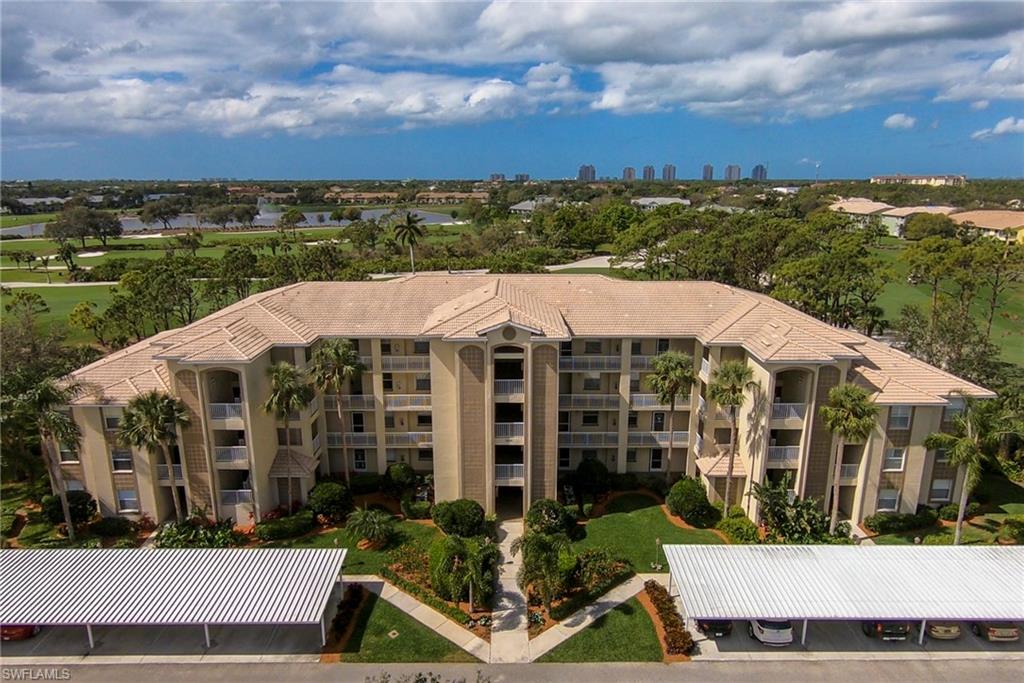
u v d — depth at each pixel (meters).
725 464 42.28
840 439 36.97
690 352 45.06
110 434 40.19
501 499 44.59
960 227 136.75
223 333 40.25
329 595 30.62
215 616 29.16
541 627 32.00
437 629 32.03
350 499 42.38
